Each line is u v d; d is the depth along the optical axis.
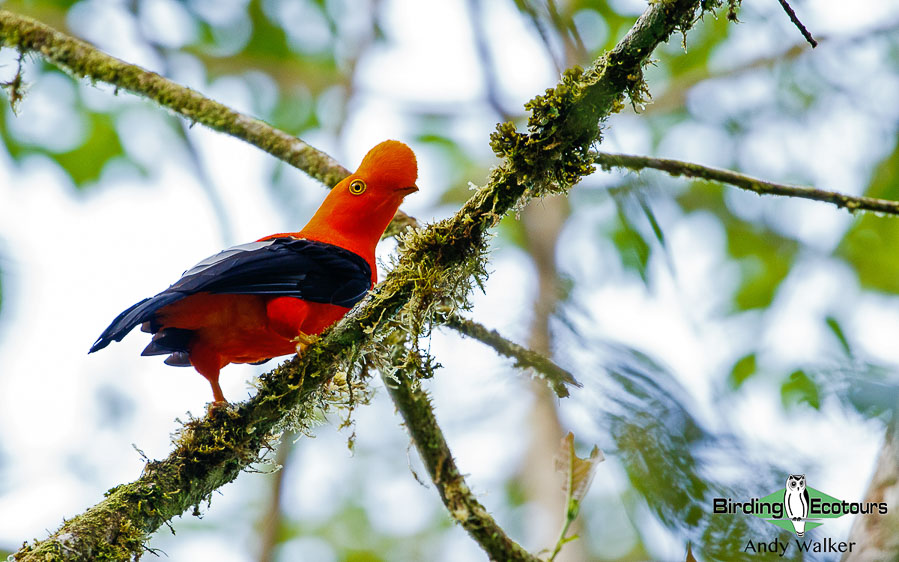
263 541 15.26
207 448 7.04
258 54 18.31
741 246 16.92
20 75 10.70
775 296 16.12
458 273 7.49
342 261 8.90
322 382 7.46
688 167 9.58
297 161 10.65
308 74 18.66
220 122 10.76
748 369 11.69
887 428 6.71
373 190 9.42
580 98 6.91
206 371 8.59
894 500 6.29
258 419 7.27
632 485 6.88
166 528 17.36
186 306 8.13
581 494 6.55
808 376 7.83
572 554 13.78
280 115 18.73
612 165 9.62
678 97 17.84
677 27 6.77
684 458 6.79
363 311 7.39
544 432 15.34
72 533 6.23
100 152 17.02
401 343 7.62
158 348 8.82
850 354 8.27
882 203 9.26
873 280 15.79
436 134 19.05
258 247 8.71
